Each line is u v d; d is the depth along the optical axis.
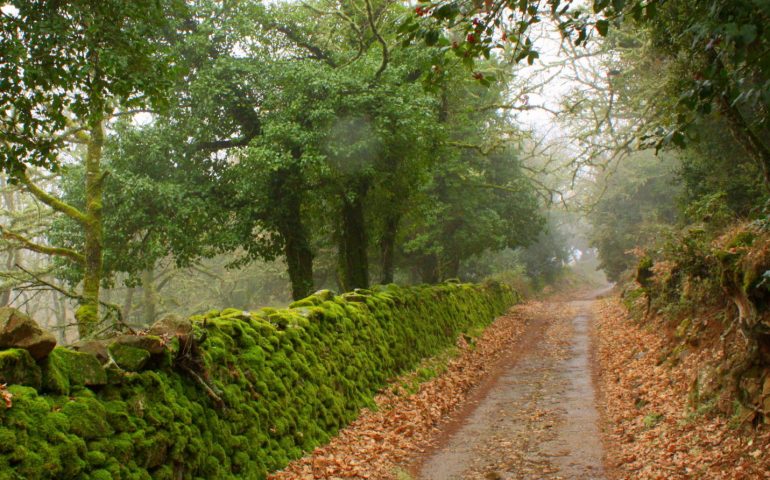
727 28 3.82
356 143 14.32
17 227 20.52
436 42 5.52
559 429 9.30
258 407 7.24
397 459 8.28
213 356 6.72
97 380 4.98
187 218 15.30
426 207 19.97
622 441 8.30
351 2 16.30
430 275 30.64
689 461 6.74
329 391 9.33
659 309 15.24
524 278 44.81
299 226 17.22
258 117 15.83
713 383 8.15
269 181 15.77
